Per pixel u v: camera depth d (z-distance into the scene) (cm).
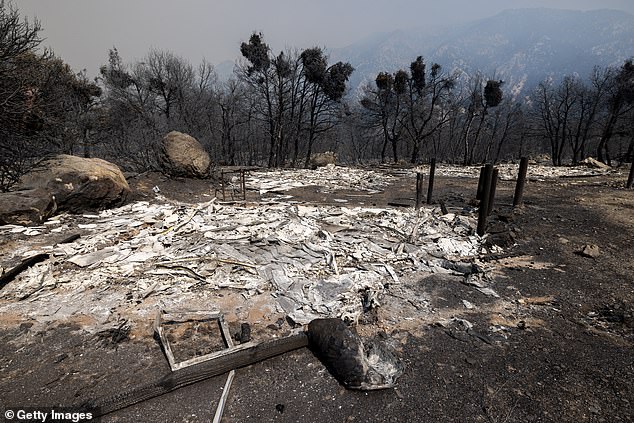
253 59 2556
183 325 444
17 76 1106
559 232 883
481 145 4547
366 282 572
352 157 4641
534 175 2061
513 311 508
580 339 440
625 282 604
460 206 1141
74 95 2352
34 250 658
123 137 2273
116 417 308
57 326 437
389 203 1180
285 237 739
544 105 3588
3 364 371
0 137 1089
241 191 1376
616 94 2973
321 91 2797
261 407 325
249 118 2958
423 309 507
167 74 2656
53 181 887
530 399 338
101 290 521
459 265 648
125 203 1054
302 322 454
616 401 337
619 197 1344
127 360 381
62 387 341
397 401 335
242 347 376
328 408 326
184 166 1424
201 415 314
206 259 614
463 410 325
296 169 2238
